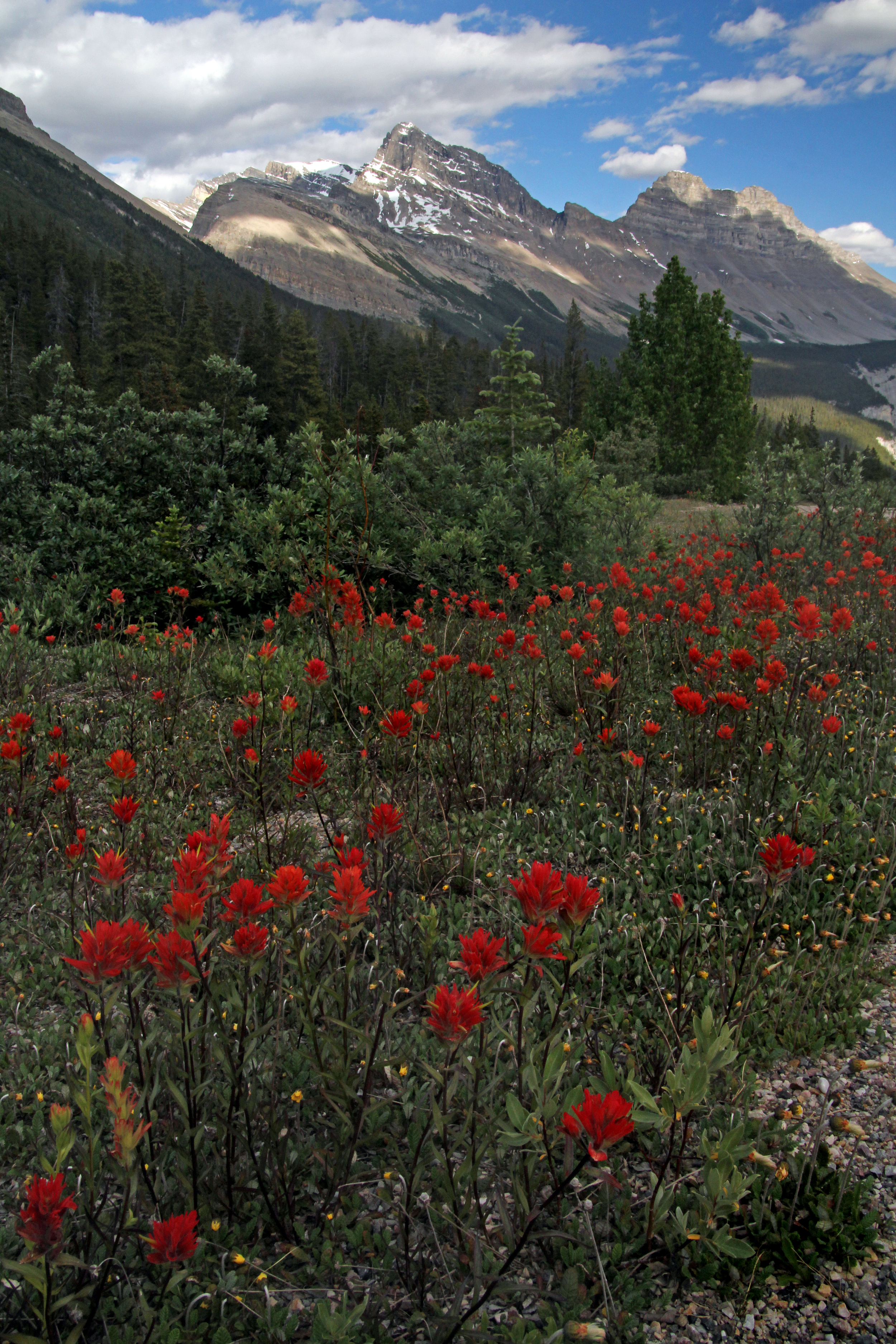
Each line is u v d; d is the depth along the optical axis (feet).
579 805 14.62
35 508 32.81
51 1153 7.57
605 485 42.83
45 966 10.75
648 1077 8.25
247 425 37.45
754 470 44.37
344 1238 6.95
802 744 15.42
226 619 32.09
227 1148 6.68
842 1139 7.94
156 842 13.66
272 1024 6.61
